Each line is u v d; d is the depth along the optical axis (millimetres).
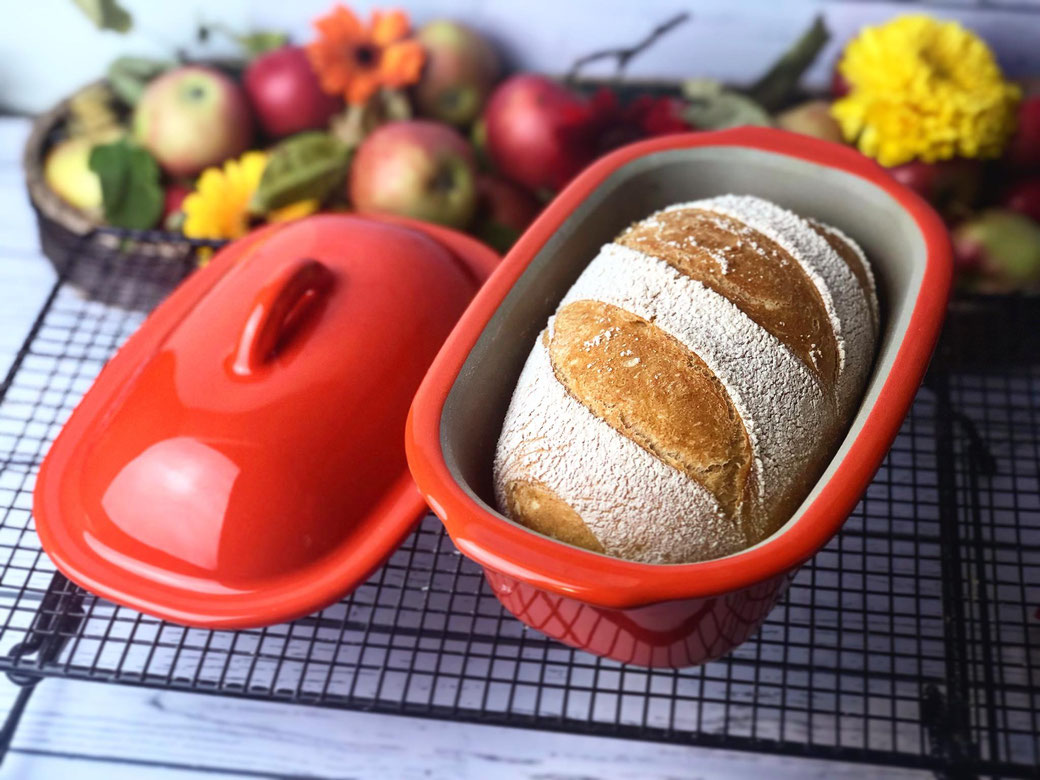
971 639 347
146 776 393
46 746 397
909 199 354
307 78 555
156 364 354
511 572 260
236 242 429
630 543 294
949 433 407
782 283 328
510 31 593
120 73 591
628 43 590
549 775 390
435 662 398
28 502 443
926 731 367
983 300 448
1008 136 491
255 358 333
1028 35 556
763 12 568
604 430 298
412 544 418
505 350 330
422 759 394
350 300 357
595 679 349
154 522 325
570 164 525
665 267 328
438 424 293
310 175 520
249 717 403
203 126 538
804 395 313
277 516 322
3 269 567
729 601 294
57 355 458
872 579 400
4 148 633
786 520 308
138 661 402
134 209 536
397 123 529
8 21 602
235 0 593
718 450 297
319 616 369
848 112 494
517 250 340
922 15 556
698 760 390
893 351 310
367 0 589
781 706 334
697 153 383
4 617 412
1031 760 369
